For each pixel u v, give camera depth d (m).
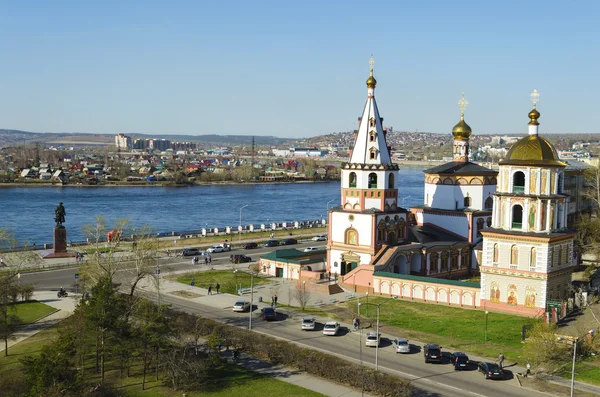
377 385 64.94
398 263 119.88
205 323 84.00
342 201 123.38
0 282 87.81
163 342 67.62
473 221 131.75
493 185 135.62
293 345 76.50
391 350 79.44
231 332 81.38
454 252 127.75
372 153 120.25
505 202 99.00
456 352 74.94
